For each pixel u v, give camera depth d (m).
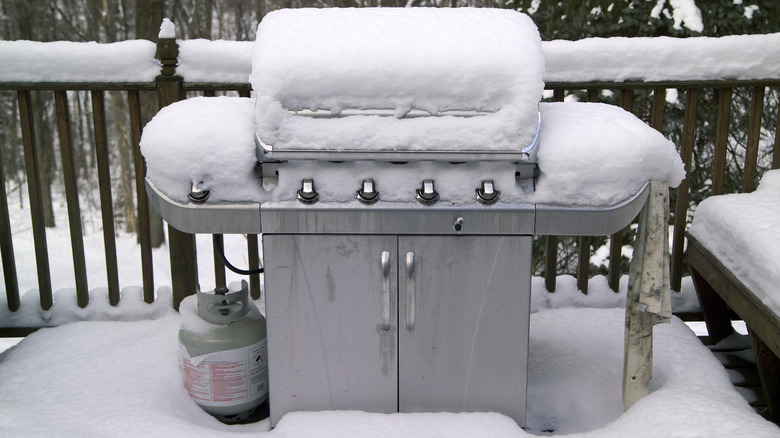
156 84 2.89
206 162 2.03
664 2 5.66
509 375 2.18
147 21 9.46
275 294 2.12
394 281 2.11
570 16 6.21
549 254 3.17
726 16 5.71
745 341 3.07
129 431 2.13
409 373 2.19
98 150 2.97
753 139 3.07
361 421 2.16
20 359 2.67
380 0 11.75
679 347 2.67
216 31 17.09
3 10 14.68
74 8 15.47
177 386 2.48
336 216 2.06
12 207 15.96
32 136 2.95
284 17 2.19
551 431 2.35
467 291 2.11
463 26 2.11
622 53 2.92
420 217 2.05
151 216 12.92
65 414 2.25
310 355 2.18
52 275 11.84
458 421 2.16
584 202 2.05
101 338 2.85
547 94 5.47
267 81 1.99
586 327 2.95
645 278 2.17
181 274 3.08
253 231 2.08
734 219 2.62
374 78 2.00
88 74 2.87
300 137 1.99
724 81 2.93
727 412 2.12
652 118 3.05
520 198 2.05
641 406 2.24
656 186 2.12
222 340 2.31
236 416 2.41
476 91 2.01
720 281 2.71
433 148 1.99
